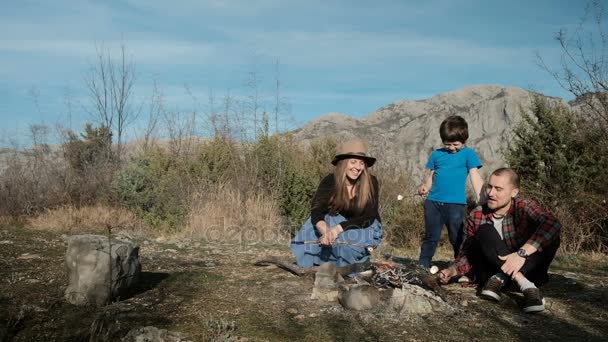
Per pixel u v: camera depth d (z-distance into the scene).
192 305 3.78
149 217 10.07
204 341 3.08
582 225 8.48
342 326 3.43
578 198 8.78
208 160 11.38
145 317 3.46
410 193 10.50
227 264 5.43
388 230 9.86
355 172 4.62
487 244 4.21
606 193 8.73
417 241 9.62
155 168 11.16
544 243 4.02
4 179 11.08
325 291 4.04
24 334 3.15
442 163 5.68
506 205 4.28
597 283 5.03
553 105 10.05
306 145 12.81
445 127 5.62
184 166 11.19
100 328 3.16
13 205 10.58
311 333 3.28
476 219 4.45
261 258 5.52
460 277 4.83
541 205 9.03
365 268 4.54
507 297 4.20
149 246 6.84
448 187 5.62
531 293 3.90
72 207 10.45
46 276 4.43
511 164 10.02
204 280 4.56
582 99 9.84
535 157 9.58
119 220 9.91
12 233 7.79
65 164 12.19
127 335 3.10
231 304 3.84
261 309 3.74
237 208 9.41
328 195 4.72
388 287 4.25
